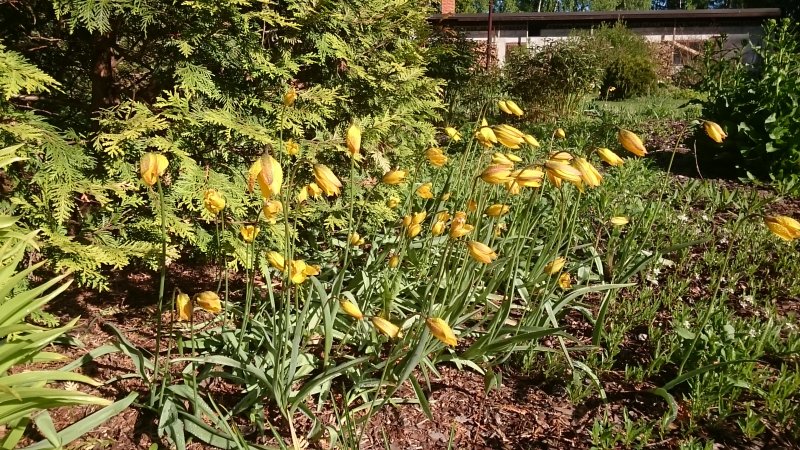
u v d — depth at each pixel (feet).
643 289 11.83
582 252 13.50
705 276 12.97
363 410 8.11
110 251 9.52
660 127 31.24
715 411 8.34
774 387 8.34
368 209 12.30
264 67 10.64
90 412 7.75
